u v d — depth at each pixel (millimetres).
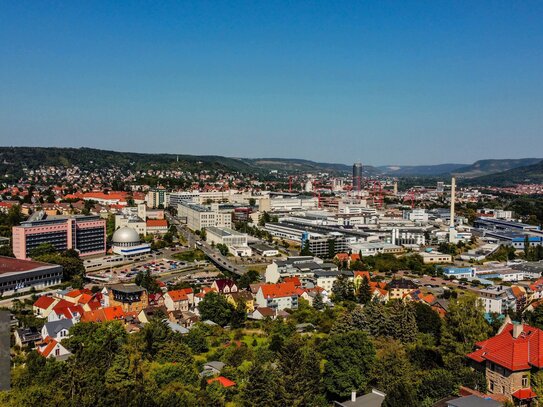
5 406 129375
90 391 138375
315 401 137875
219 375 172625
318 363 150500
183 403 135000
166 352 180250
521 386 120938
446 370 136125
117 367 152000
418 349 163500
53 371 158750
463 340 154500
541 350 123000
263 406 136000
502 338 131500
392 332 192250
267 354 189000
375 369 146875
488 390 127312
